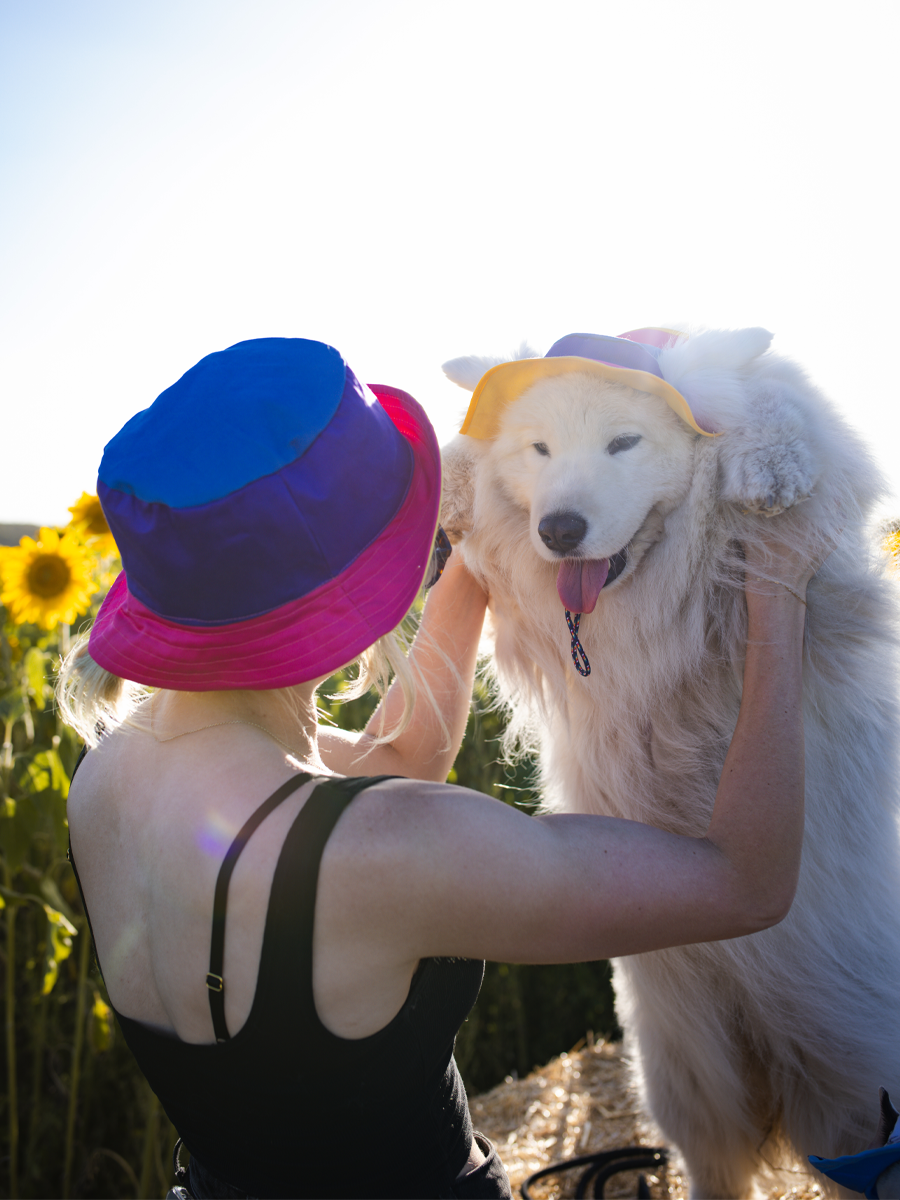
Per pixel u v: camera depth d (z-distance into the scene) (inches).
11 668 149.6
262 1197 43.0
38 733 155.7
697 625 67.3
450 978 44.9
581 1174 106.3
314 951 38.0
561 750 78.0
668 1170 103.4
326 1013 38.6
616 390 68.1
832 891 66.6
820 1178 73.2
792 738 49.2
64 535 126.5
